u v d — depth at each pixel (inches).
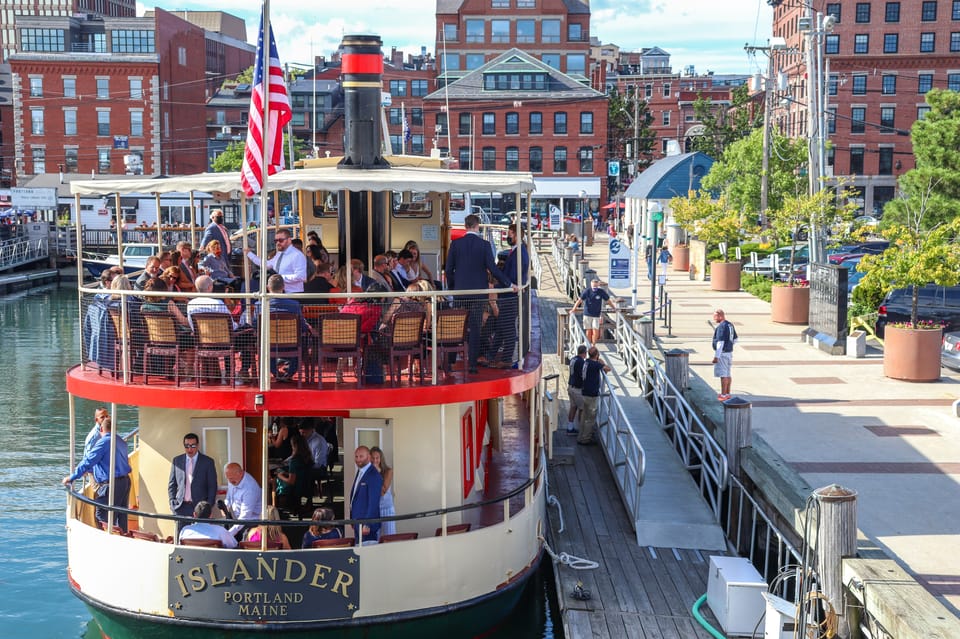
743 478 643.5
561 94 3681.1
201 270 554.3
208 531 466.9
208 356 463.8
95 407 1159.0
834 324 1066.1
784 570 542.3
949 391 876.0
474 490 562.6
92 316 507.8
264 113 454.9
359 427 487.5
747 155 2203.5
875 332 1173.1
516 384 501.4
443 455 474.3
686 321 1288.1
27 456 949.2
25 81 3577.8
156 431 492.1
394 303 482.0
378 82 572.7
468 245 514.0
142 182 486.6
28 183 3393.2
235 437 490.9
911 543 522.3
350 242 558.3
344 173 515.8
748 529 629.3
